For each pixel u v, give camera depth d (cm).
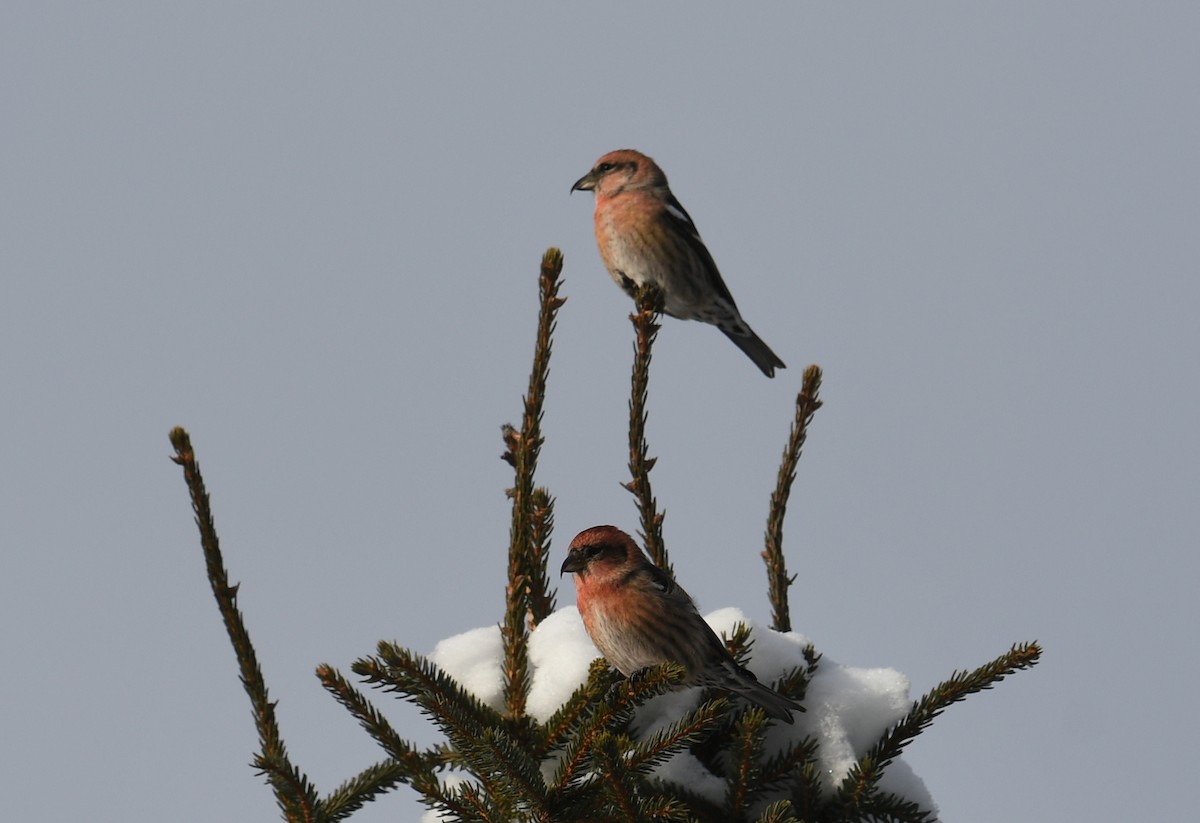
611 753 755
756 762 884
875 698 955
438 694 875
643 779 898
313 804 841
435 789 802
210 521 898
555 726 884
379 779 891
